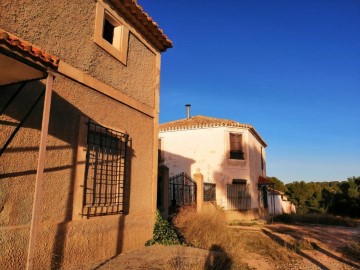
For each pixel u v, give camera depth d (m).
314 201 33.69
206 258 5.37
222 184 18.91
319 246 9.77
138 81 6.93
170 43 7.81
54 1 4.75
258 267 6.68
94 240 5.09
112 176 5.81
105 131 5.64
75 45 5.10
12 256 3.70
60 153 4.59
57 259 4.33
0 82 3.66
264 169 26.62
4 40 2.99
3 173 3.71
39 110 4.26
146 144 6.99
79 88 5.11
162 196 9.12
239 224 15.87
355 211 27.58
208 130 20.19
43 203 4.23
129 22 6.72
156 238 6.78
